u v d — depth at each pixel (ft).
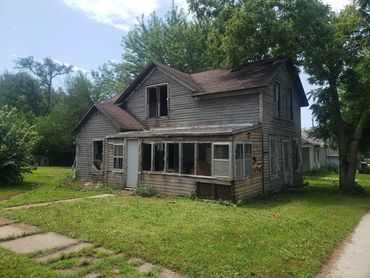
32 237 22.81
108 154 56.34
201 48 103.86
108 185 55.31
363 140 65.51
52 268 16.92
